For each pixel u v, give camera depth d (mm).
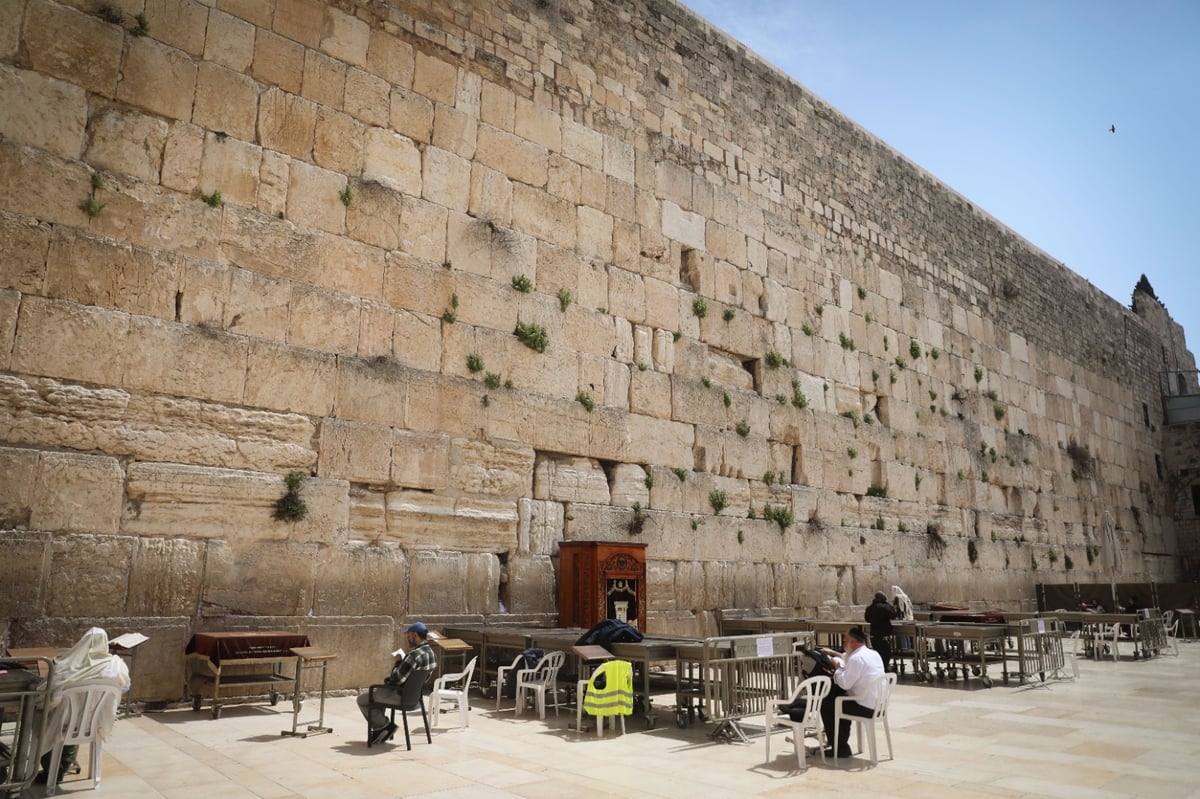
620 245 16094
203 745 8164
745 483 17516
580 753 8180
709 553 16453
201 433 10688
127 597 9875
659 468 15922
